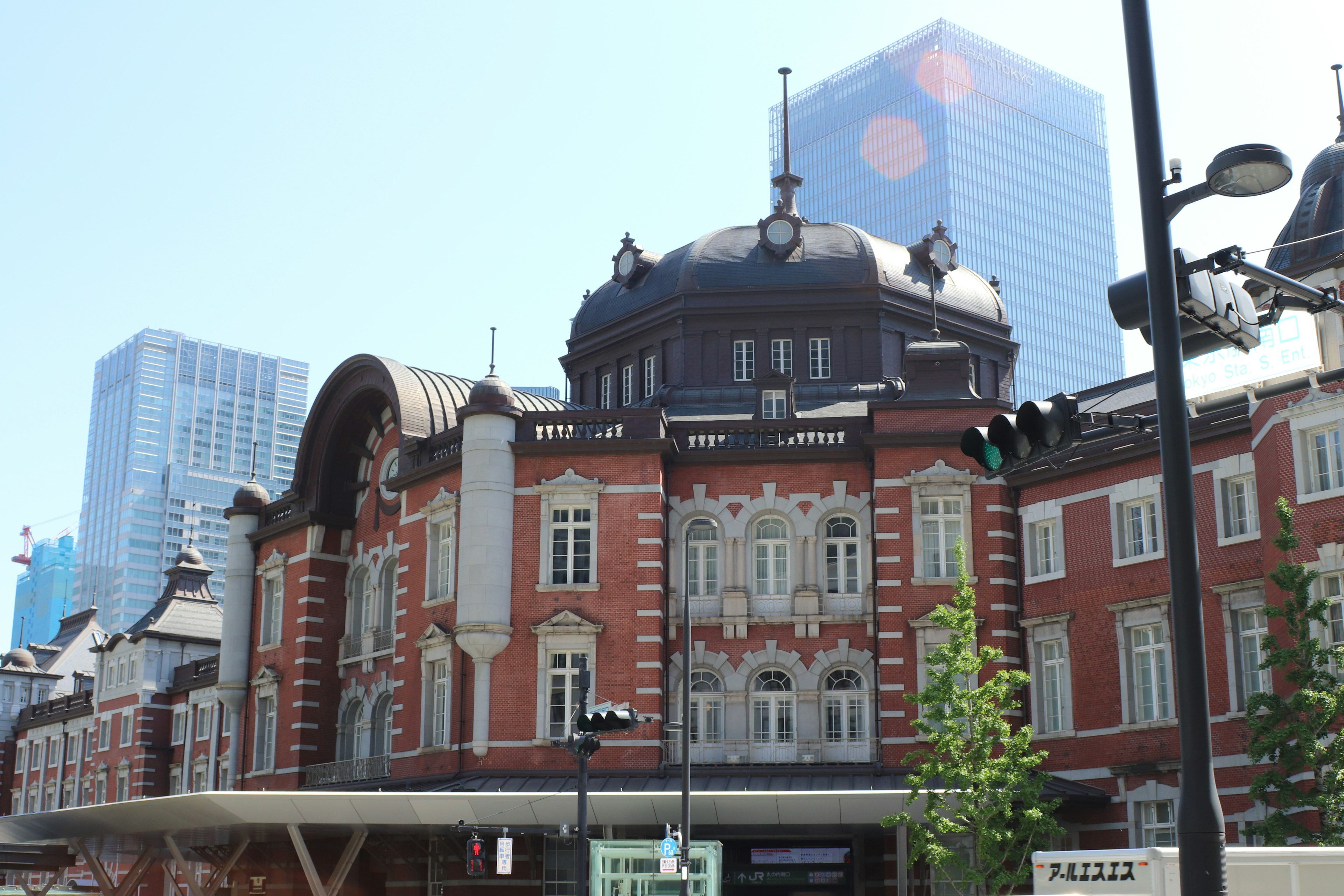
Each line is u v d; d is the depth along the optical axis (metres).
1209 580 34.41
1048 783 36.19
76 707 78.12
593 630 38.72
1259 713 32.56
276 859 46.00
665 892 33.84
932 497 39.28
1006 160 175.12
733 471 41.03
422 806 34.34
